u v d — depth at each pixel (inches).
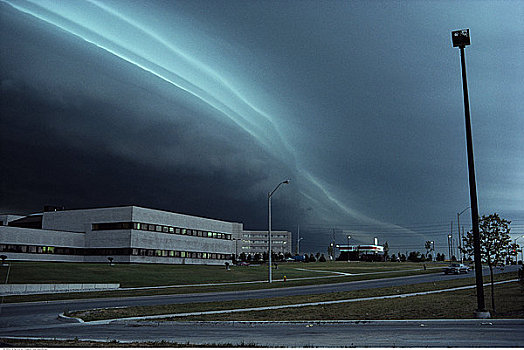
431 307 855.1
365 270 3110.2
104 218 3139.8
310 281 2103.8
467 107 776.3
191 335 597.3
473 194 753.0
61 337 581.9
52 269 2234.3
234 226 7239.2
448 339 503.2
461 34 790.5
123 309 981.8
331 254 6747.1
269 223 2123.5
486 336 524.7
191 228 3597.4
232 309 959.0
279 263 4699.8
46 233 2945.4
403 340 504.1
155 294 1560.0
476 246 737.0
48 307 1132.5
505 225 836.0
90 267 2461.9
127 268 2586.1
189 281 2263.8
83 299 1381.6
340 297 1179.3
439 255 6328.7
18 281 1841.8
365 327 661.3
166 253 3316.9
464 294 1119.0
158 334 613.0
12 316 923.4
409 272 2650.1
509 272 2102.6
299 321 732.7
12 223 3659.0
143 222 3137.3
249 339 543.8
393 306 900.6
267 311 918.4
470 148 765.9
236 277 2534.5
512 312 758.5
